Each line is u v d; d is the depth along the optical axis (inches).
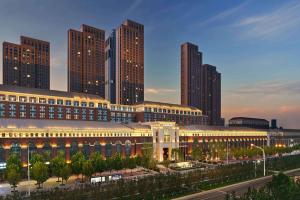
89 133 6412.4
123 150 7037.4
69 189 3804.1
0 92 7175.2
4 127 5334.6
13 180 4153.5
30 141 5541.3
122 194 3644.2
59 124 6259.8
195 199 3764.8
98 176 5216.5
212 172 5103.3
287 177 3164.4
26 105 7519.7
